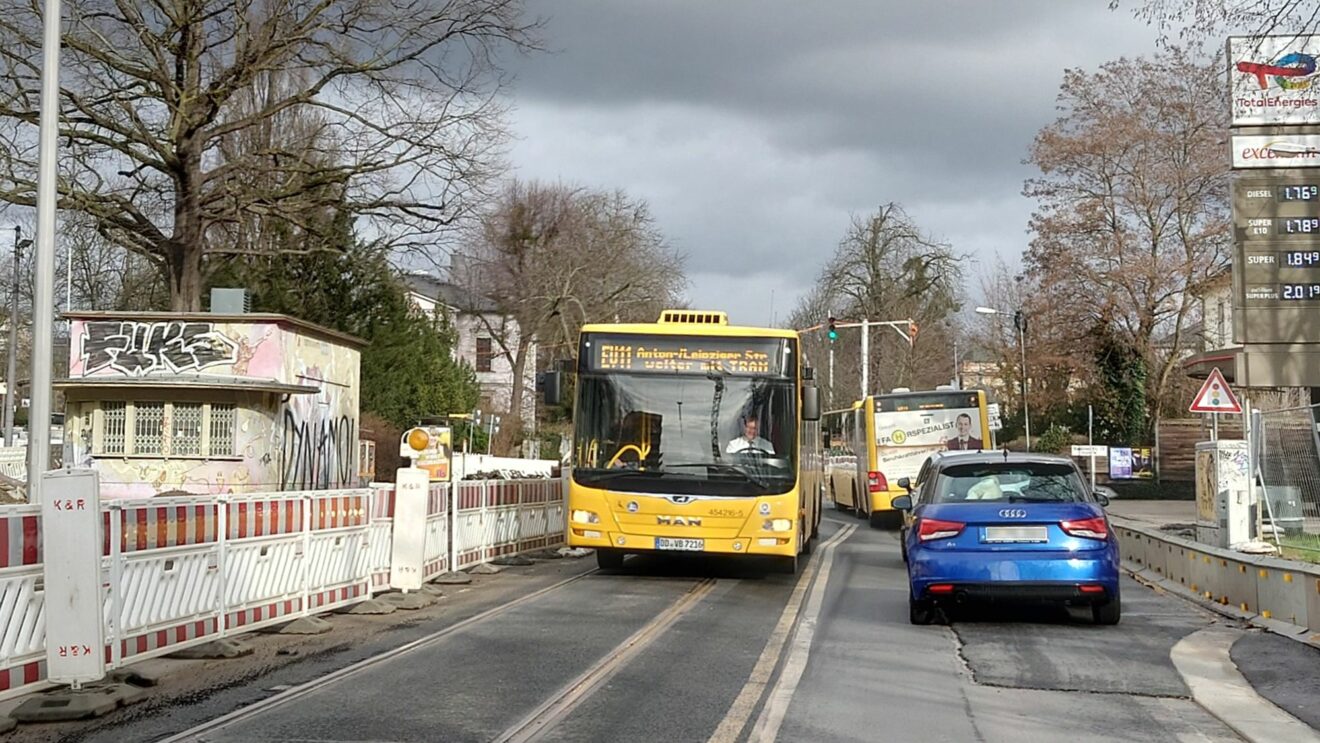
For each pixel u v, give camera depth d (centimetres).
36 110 2864
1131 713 865
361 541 1445
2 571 854
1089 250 4916
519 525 2181
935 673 1016
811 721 822
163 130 3084
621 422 1712
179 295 3133
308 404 2884
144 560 1014
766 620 1332
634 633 1210
